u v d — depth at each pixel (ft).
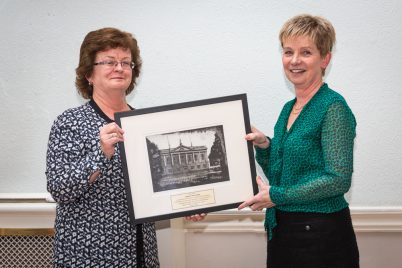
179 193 4.99
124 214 4.85
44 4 6.56
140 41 6.50
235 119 5.06
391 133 6.29
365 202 6.40
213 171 5.04
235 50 6.39
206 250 6.72
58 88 6.66
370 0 6.14
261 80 6.40
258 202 4.76
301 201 4.58
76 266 4.68
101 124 4.91
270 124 6.46
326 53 4.79
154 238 5.32
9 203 6.57
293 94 6.37
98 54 4.96
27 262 6.62
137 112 4.90
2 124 6.76
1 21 6.62
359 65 6.24
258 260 6.62
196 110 5.00
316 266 4.65
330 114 4.54
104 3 6.49
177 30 6.44
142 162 4.91
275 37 6.31
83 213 4.74
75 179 4.50
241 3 6.31
